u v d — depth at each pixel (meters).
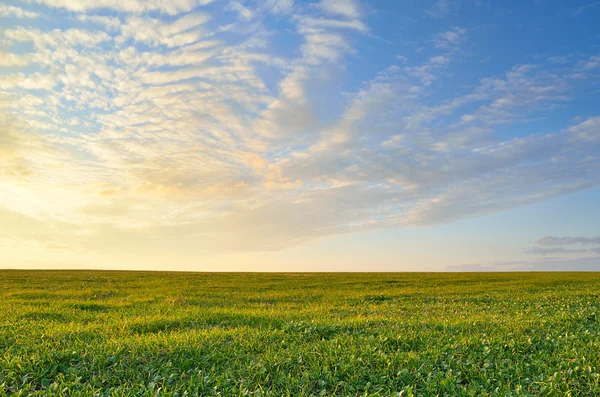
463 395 6.90
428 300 22.72
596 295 23.47
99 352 9.15
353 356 8.80
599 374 7.49
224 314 15.46
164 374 7.91
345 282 35.56
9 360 8.54
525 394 6.73
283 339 10.84
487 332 11.80
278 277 43.28
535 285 32.12
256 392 6.99
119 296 23.91
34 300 20.00
